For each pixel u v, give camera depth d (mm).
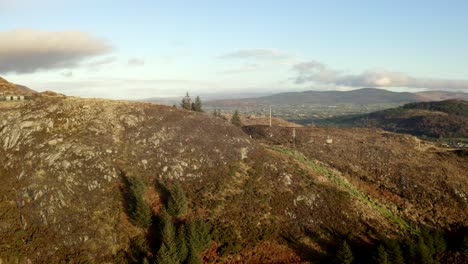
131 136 55531
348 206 47781
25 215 40406
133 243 38875
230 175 50969
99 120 57594
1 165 46938
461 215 50062
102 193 44344
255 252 39719
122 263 36969
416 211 50906
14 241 37781
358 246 41000
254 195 47656
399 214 49938
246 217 43875
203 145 56344
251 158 55938
